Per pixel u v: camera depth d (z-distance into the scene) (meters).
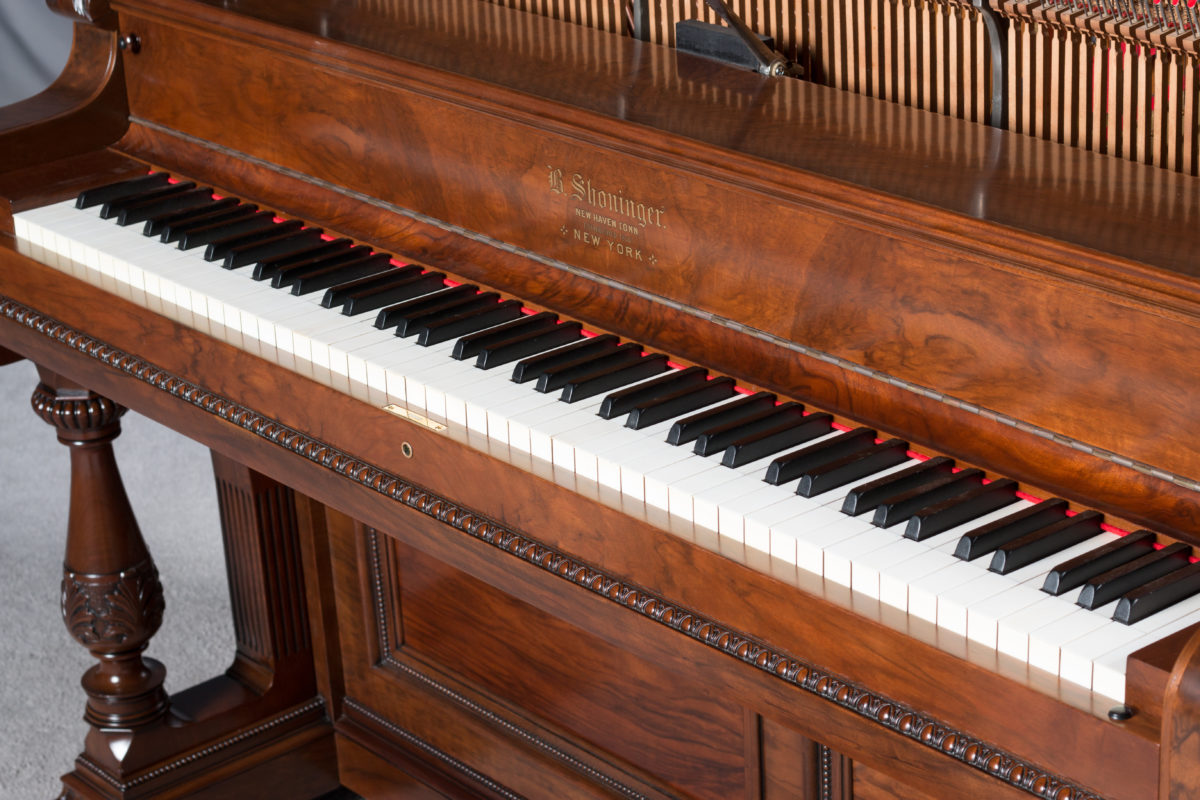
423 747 3.08
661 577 1.75
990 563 1.58
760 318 2.00
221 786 3.13
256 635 3.19
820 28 2.22
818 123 2.03
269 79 2.62
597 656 2.61
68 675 3.71
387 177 2.47
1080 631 1.45
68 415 2.84
